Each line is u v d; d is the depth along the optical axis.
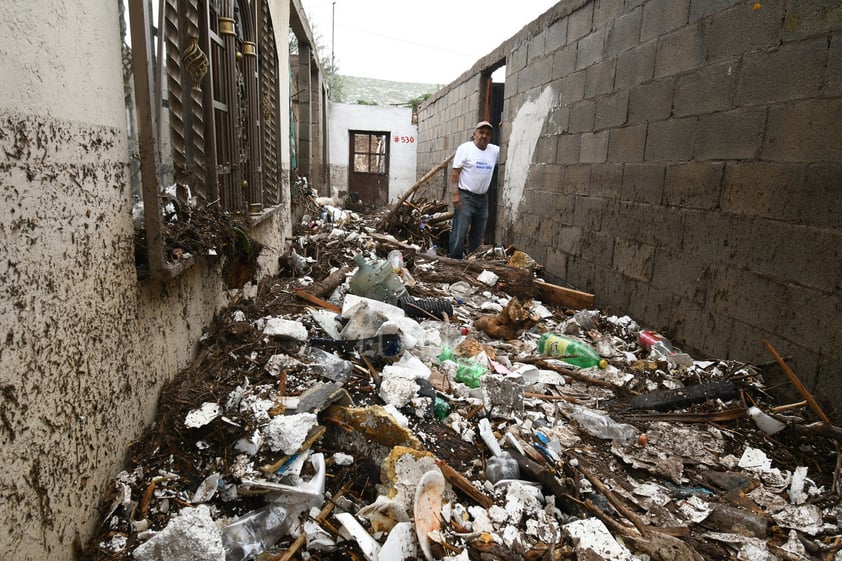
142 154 1.71
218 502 1.67
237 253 2.66
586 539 1.61
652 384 2.84
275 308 3.45
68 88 1.31
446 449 2.04
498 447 2.07
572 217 4.85
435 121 11.45
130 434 1.74
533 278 4.75
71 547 1.35
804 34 2.37
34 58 1.15
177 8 2.26
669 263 3.41
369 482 1.81
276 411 1.93
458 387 2.54
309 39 8.55
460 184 5.91
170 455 1.77
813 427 2.19
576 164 4.76
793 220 2.44
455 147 9.66
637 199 3.78
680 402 2.59
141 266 1.84
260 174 3.87
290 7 6.43
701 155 3.09
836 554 1.68
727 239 2.88
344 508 1.70
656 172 3.54
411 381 2.33
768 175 2.58
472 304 4.30
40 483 1.19
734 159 2.82
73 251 1.34
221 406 1.96
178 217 2.17
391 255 5.14
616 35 4.04
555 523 1.71
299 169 9.47
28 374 1.14
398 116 14.30
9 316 1.07
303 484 1.70
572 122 4.83
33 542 1.16
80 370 1.38
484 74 8.05
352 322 2.99
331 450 1.97
